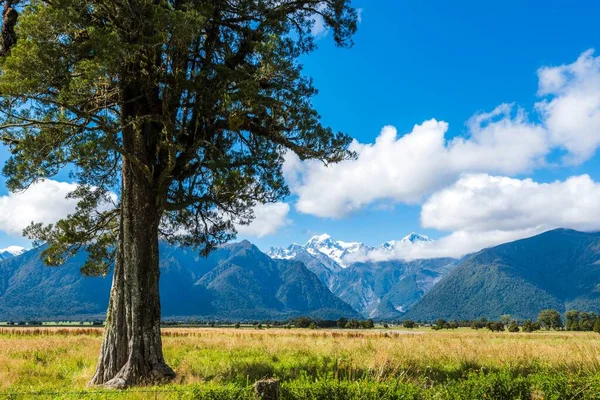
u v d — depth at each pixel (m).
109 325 13.36
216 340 29.30
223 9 14.70
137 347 12.87
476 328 149.25
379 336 41.19
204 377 13.41
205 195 15.83
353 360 16.31
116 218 17.53
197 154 14.93
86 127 12.70
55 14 10.96
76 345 24.77
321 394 8.11
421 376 12.14
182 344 26.28
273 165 16.28
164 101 13.23
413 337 39.31
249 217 17.67
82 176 17.08
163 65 13.19
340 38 17.09
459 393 8.63
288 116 14.61
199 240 18.89
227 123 14.72
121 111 13.88
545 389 9.03
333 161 15.21
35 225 16.95
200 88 13.22
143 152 13.81
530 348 19.58
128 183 13.90
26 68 10.93
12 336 40.00
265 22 14.46
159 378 12.59
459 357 17.12
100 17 12.79
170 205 14.49
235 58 15.02
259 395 7.46
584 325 130.00
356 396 8.09
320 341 28.20
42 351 20.67
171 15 11.56
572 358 14.70
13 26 13.43
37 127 12.99
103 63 11.24
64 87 11.88
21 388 11.56
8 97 11.86
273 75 14.01
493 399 8.77
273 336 37.97
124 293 13.39
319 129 14.68
